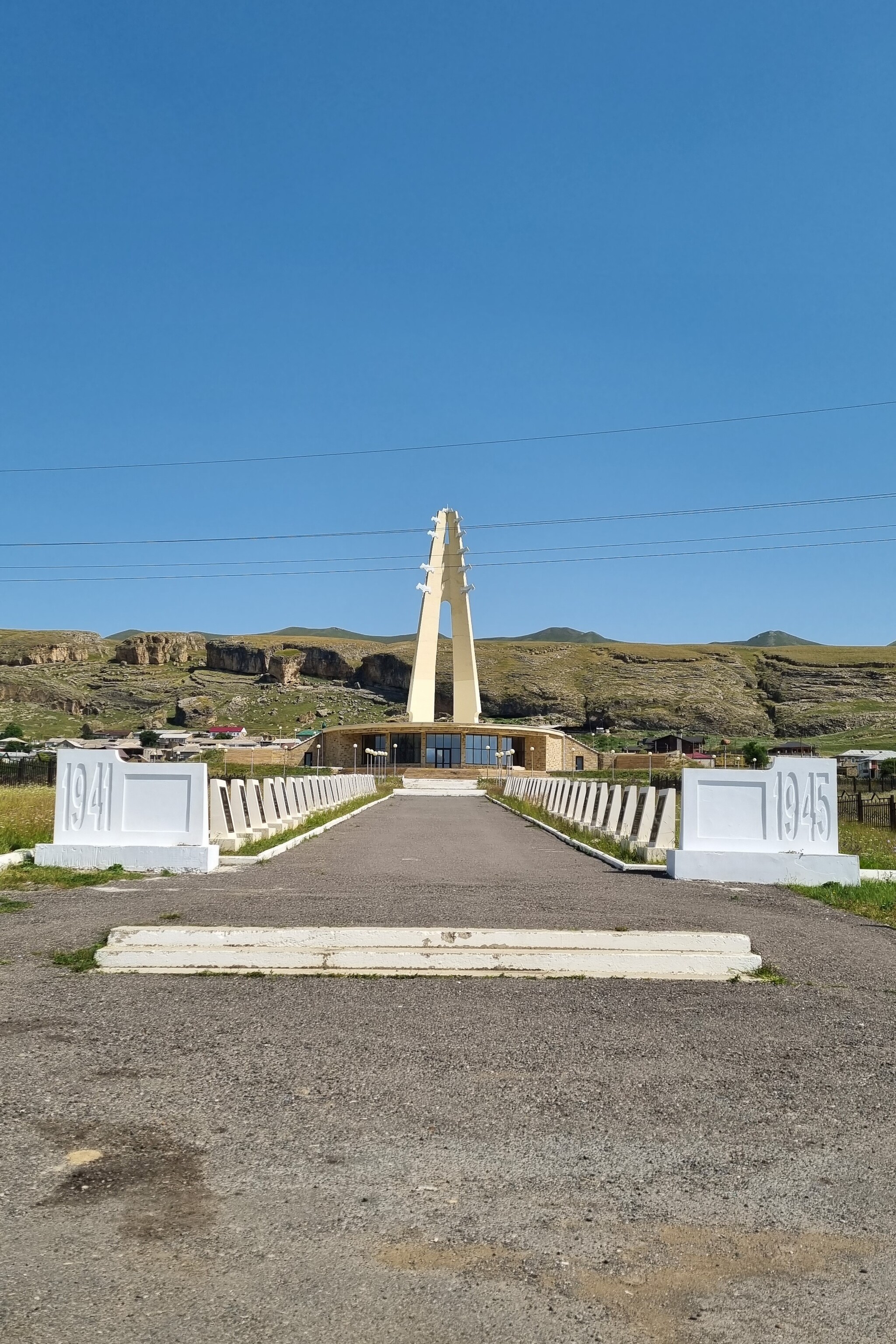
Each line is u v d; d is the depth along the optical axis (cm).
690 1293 339
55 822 1454
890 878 1426
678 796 2434
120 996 710
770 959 867
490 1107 505
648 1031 645
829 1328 320
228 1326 312
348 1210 393
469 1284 341
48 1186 408
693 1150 458
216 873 1403
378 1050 593
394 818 3133
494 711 17375
